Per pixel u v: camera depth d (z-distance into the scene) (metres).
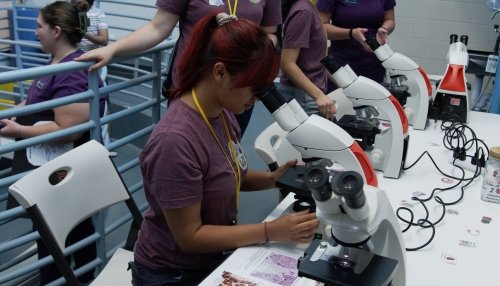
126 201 1.63
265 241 1.18
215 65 1.07
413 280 1.11
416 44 4.89
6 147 1.54
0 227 2.56
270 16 2.16
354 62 2.83
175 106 1.17
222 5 1.89
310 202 1.30
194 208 1.15
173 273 1.27
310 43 2.24
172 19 1.89
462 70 2.32
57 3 2.05
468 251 1.24
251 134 4.17
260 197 3.11
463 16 4.64
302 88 2.17
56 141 1.90
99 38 3.69
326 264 0.89
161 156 1.11
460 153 1.82
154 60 2.10
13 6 4.24
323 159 1.16
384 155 1.68
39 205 1.32
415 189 1.59
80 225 1.99
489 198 1.51
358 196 0.77
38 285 2.04
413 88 2.19
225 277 1.06
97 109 1.79
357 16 2.74
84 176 1.48
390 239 0.97
